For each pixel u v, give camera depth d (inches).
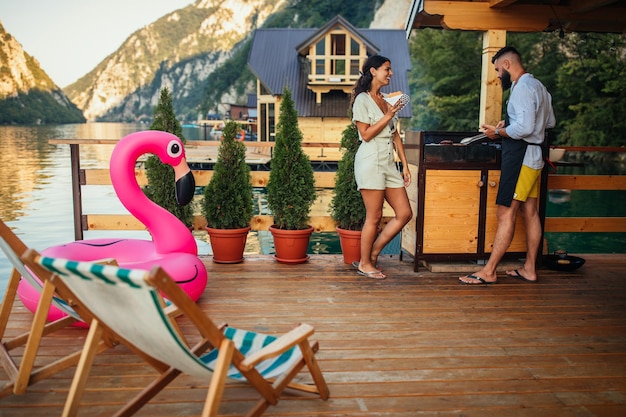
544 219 190.9
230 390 105.3
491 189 184.2
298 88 871.1
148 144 160.6
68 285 80.0
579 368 115.6
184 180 167.5
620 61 799.7
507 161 166.7
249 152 871.1
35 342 98.7
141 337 80.7
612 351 124.6
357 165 173.0
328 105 832.3
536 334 134.2
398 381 108.6
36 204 500.1
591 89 851.4
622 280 181.6
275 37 943.0
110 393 102.7
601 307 154.7
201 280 151.5
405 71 906.7
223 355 75.2
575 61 820.0
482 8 199.6
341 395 102.7
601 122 834.8
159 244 157.6
